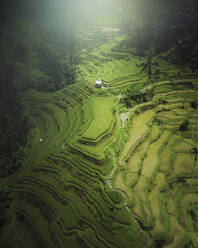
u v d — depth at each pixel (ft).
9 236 94.38
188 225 79.05
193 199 87.40
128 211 86.17
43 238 89.10
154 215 83.61
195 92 144.97
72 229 87.81
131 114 135.03
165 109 135.74
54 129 149.48
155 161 105.19
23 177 117.39
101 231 83.82
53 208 97.71
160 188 92.73
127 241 78.43
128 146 113.60
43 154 127.03
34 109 174.81
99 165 107.76
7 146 140.56
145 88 157.58
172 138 116.06
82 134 126.00
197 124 121.39
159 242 76.13
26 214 100.07
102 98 156.25
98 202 92.73
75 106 160.97
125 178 99.04
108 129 125.29
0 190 113.60
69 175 109.09
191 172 97.19
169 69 169.89
